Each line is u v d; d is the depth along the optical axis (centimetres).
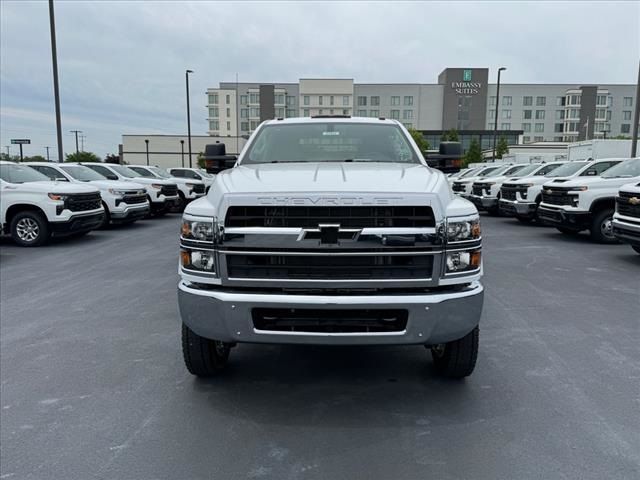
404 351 430
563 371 387
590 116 9475
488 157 6169
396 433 300
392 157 432
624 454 276
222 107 10112
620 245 1016
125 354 429
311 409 330
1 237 1170
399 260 291
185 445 288
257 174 348
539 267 790
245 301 291
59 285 686
